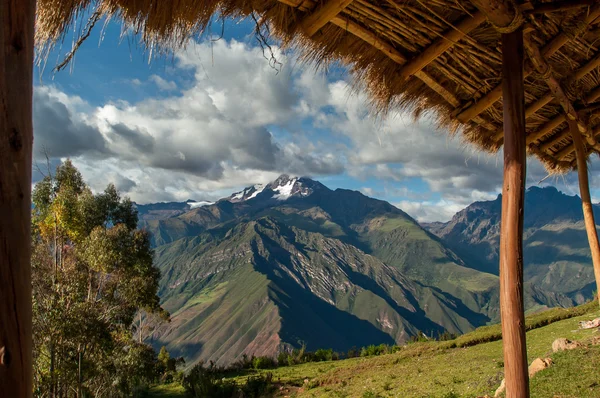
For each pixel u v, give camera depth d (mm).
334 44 3066
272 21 2719
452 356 19781
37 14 2047
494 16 2514
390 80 3451
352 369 23750
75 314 18672
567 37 3197
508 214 2480
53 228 23281
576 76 3846
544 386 8273
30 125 1151
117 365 23641
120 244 23047
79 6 2086
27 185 1122
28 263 1102
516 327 2352
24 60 1142
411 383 15312
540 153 5844
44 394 17906
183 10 2279
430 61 3152
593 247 6074
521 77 2627
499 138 4664
